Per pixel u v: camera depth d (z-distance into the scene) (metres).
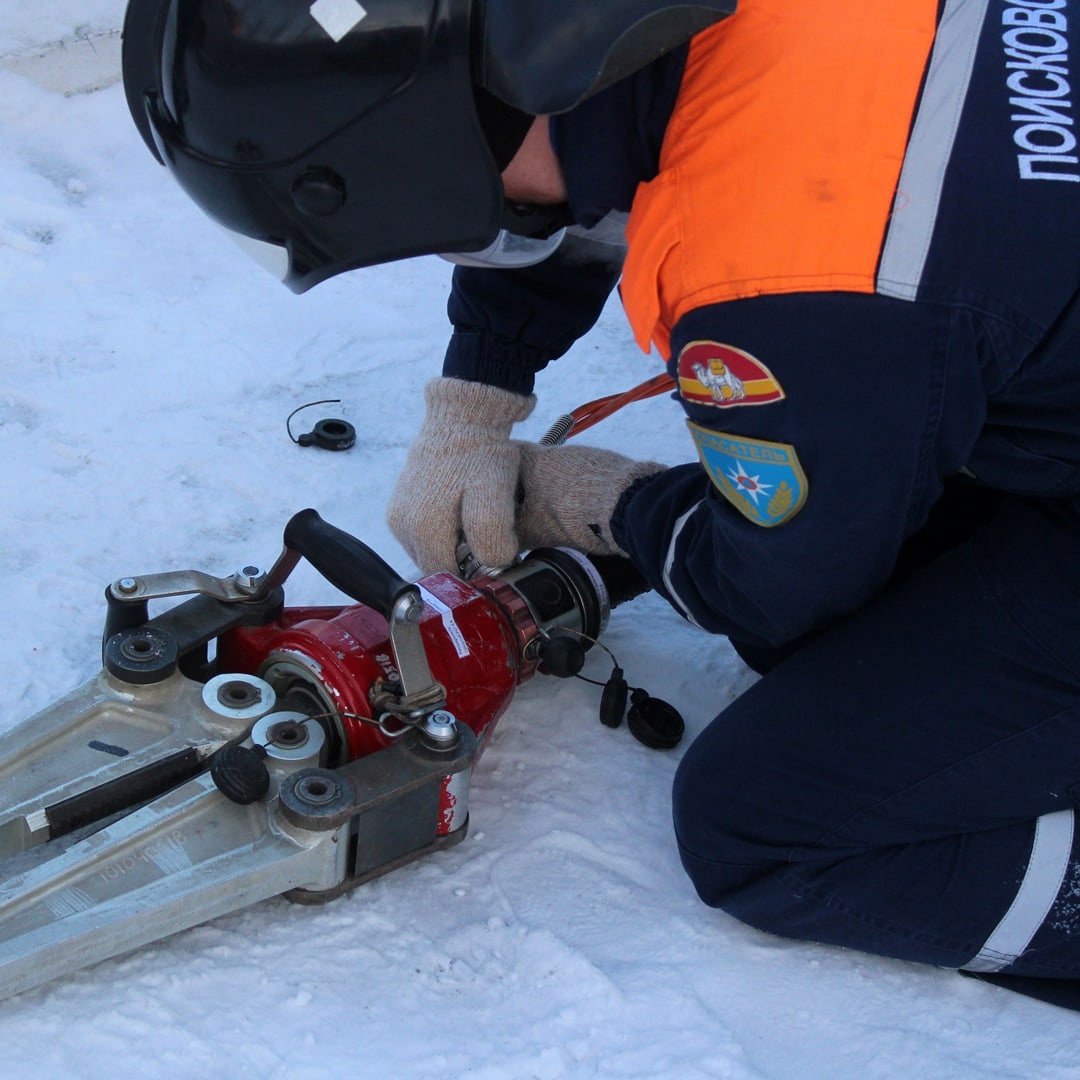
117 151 2.98
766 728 1.46
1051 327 1.16
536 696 1.81
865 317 1.12
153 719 1.42
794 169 1.11
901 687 1.40
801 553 1.27
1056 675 1.34
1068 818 1.38
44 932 1.20
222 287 2.65
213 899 1.29
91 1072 1.21
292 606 1.79
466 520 1.72
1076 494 1.34
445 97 1.11
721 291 1.15
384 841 1.43
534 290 1.72
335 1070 1.25
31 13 3.07
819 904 1.42
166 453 2.18
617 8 1.07
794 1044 1.37
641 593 1.86
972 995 1.46
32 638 1.76
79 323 2.46
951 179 1.11
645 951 1.45
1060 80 1.17
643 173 1.23
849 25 1.15
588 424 1.94
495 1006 1.35
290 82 1.10
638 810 1.65
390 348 2.57
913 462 1.19
